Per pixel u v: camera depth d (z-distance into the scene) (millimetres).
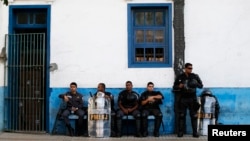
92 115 10547
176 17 11242
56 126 11188
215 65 11219
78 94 10977
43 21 11648
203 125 10672
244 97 11195
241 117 11180
